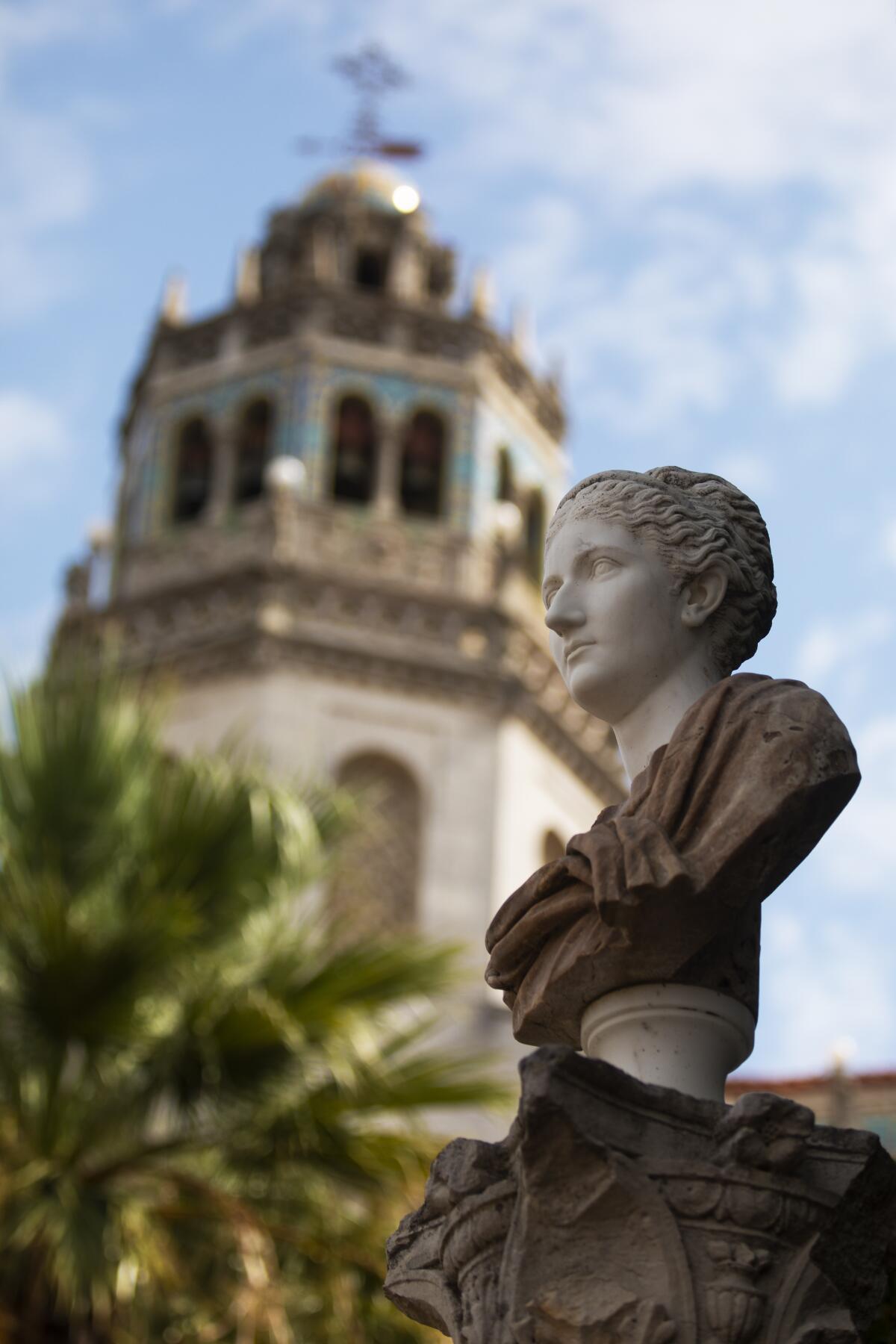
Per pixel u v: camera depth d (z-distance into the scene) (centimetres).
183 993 1545
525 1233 444
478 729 3139
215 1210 1523
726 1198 438
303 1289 1542
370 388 3453
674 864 466
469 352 3525
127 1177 1524
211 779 1702
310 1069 1580
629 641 510
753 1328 433
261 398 3469
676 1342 430
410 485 3431
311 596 3195
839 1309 443
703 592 514
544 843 3161
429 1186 479
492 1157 466
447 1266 472
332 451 3400
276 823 1695
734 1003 481
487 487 3412
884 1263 458
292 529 3256
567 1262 441
